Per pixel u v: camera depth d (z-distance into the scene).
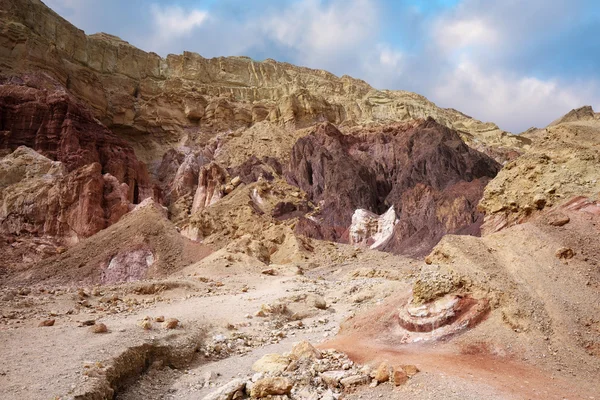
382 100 108.94
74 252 38.94
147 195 65.06
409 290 15.27
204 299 19.83
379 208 56.34
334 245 44.12
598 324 10.92
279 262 40.50
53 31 87.06
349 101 104.00
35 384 8.45
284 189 61.12
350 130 81.00
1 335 11.97
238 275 28.44
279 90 105.38
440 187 54.16
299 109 90.88
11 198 47.72
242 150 77.88
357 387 9.25
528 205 19.14
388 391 8.87
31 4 83.88
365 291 20.50
